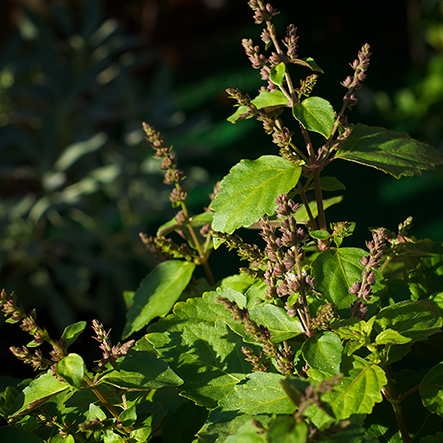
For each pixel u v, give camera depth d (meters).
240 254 1.01
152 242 1.11
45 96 2.26
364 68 1.01
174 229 1.11
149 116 2.40
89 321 2.29
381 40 5.23
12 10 2.93
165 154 1.08
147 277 1.10
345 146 1.02
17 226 2.20
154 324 1.02
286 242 0.96
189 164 3.70
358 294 0.97
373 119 3.74
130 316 1.09
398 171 1.00
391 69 4.59
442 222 2.73
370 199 3.05
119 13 4.42
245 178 1.01
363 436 0.92
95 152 2.36
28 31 2.31
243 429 0.92
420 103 3.03
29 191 2.57
